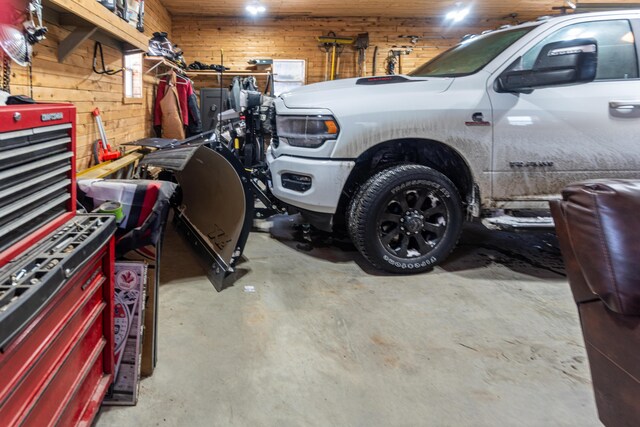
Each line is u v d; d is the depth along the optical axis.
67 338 0.99
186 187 3.04
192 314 1.99
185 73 6.27
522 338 1.87
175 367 1.58
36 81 2.45
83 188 1.41
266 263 2.71
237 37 7.46
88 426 1.12
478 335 1.88
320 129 2.38
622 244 1.00
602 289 1.03
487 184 2.46
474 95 2.40
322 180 2.40
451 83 2.45
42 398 0.88
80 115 3.11
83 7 2.18
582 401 1.46
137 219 1.42
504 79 2.37
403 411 1.39
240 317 1.98
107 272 1.23
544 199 2.51
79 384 1.07
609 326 1.09
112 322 1.29
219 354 1.68
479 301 2.23
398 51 7.52
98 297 1.20
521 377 1.59
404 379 1.56
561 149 2.44
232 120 3.54
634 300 0.98
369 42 7.59
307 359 1.67
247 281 2.40
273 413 1.37
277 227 3.56
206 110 6.62
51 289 0.83
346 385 1.52
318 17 7.46
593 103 2.42
